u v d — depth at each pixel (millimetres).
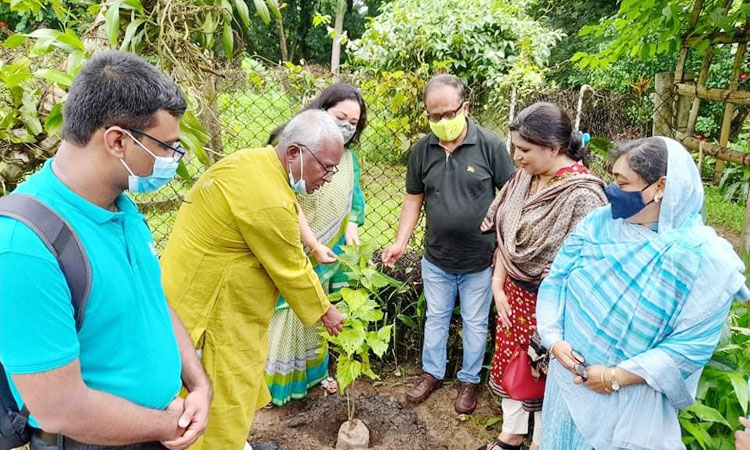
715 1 3369
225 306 1979
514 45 6195
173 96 1135
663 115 3840
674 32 3375
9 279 987
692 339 1521
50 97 1858
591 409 1702
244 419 2109
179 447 1338
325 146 1854
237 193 1865
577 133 2131
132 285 1204
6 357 1020
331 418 2732
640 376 1564
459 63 5840
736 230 5500
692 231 1525
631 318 1596
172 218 2990
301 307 2076
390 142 3211
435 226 2693
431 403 2914
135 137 1091
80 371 1098
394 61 5879
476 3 6031
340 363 2391
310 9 23016
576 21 12172
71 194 1093
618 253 1618
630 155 1544
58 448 1187
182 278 1976
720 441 2047
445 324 2875
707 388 2072
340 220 2662
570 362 1714
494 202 2393
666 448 1621
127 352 1203
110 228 1172
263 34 20641
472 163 2596
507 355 2395
